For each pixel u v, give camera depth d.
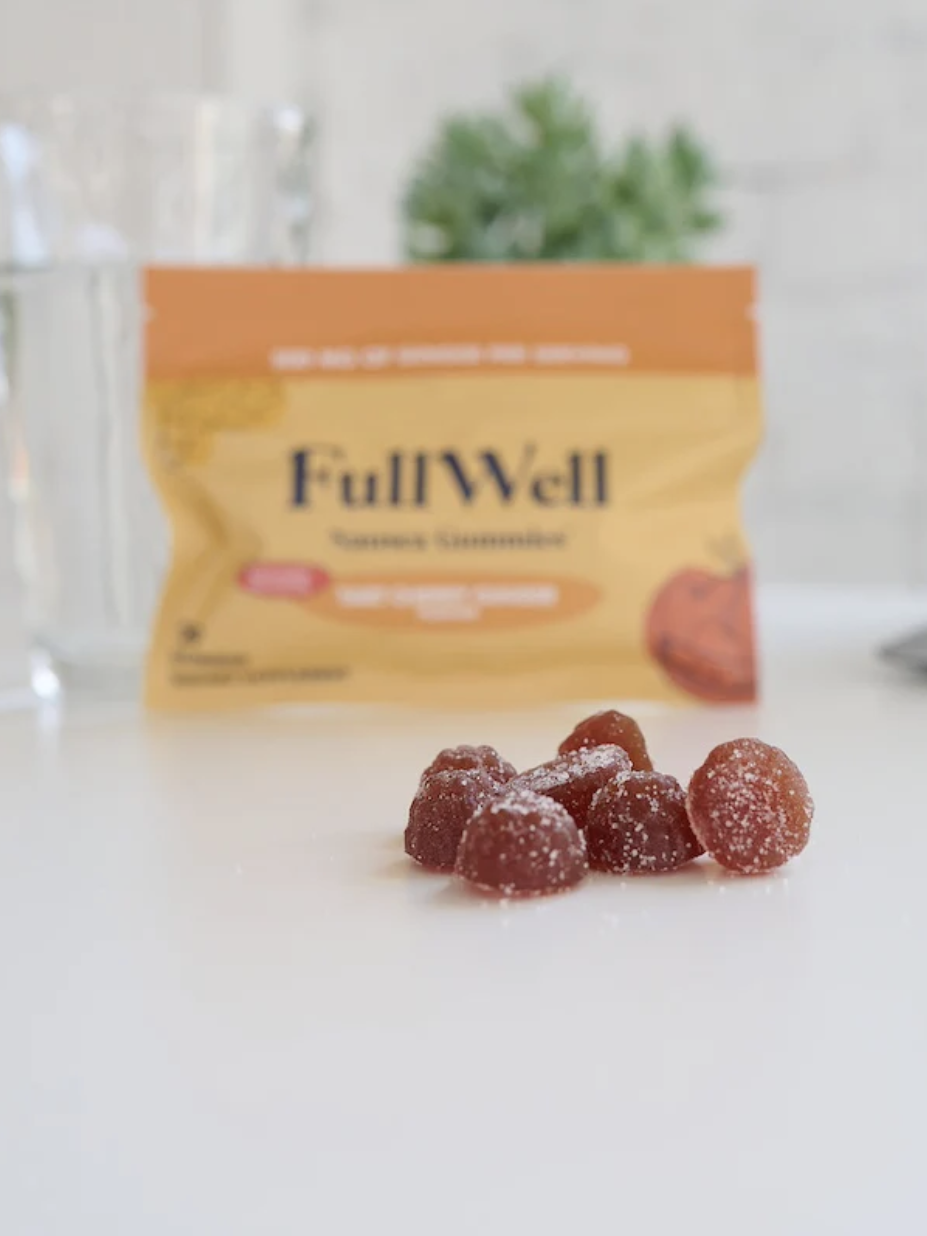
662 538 0.49
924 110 1.21
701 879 0.32
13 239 0.50
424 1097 0.23
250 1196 0.20
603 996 0.26
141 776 0.40
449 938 0.29
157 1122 0.22
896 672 0.54
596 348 0.49
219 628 0.49
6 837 0.35
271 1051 0.25
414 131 1.26
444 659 0.49
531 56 1.25
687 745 0.43
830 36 1.21
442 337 0.49
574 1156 0.21
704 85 1.22
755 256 1.24
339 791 0.39
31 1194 0.20
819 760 0.41
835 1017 0.25
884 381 1.24
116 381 0.50
